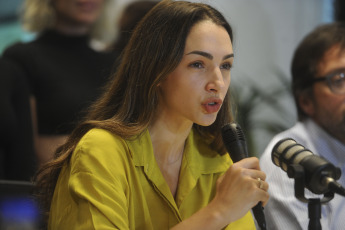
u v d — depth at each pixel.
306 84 6.89
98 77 8.73
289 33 13.61
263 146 13.01
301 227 5.95
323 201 4.22
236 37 13.39
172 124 4.79
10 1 11.55
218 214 4.27
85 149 4.53
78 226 4.32
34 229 5.08
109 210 4.29
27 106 8.02
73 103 8.39
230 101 5.17
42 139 8.34
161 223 4.70
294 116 13.16
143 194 4.63
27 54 8.45
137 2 8.70
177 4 4.67
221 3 13.27
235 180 4.30
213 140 5.15
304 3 13.62
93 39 10.22
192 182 4.89
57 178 4.91
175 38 4.50
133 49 4.78
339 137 6.78
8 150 7.66
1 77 7.80
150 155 4.71
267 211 6.16
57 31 8.72
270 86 13.46
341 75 6.69
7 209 5.10
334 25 6.92
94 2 8.78
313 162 4.16
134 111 4.73
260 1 13.53
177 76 4.51
